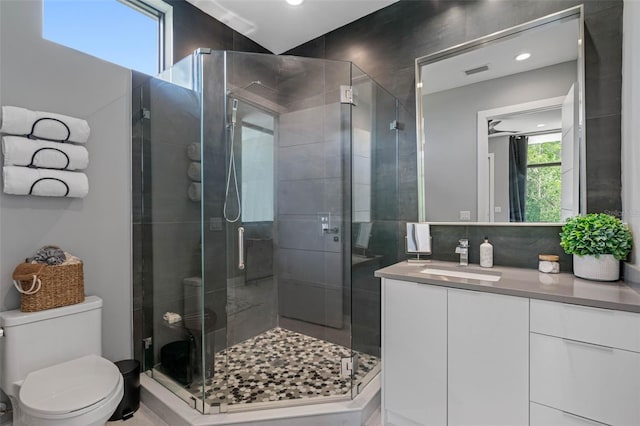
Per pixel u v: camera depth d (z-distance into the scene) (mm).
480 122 2053
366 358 2166
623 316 1148
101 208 2039
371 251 2334
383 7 2463
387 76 2447
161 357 2104
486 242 1988
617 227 1485
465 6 2115
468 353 1487
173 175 2148
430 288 1604
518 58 1930
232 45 2770
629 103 1503
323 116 2537
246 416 1688
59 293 1694
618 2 1632
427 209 2250
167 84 2182
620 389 1156
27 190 1682
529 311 1340
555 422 1285
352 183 2391
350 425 1730
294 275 2820
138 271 2221
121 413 1829
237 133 2422
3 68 1663
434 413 1584
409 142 2336
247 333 2600
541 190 1857
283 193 2840
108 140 2070
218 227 2260
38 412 1250
